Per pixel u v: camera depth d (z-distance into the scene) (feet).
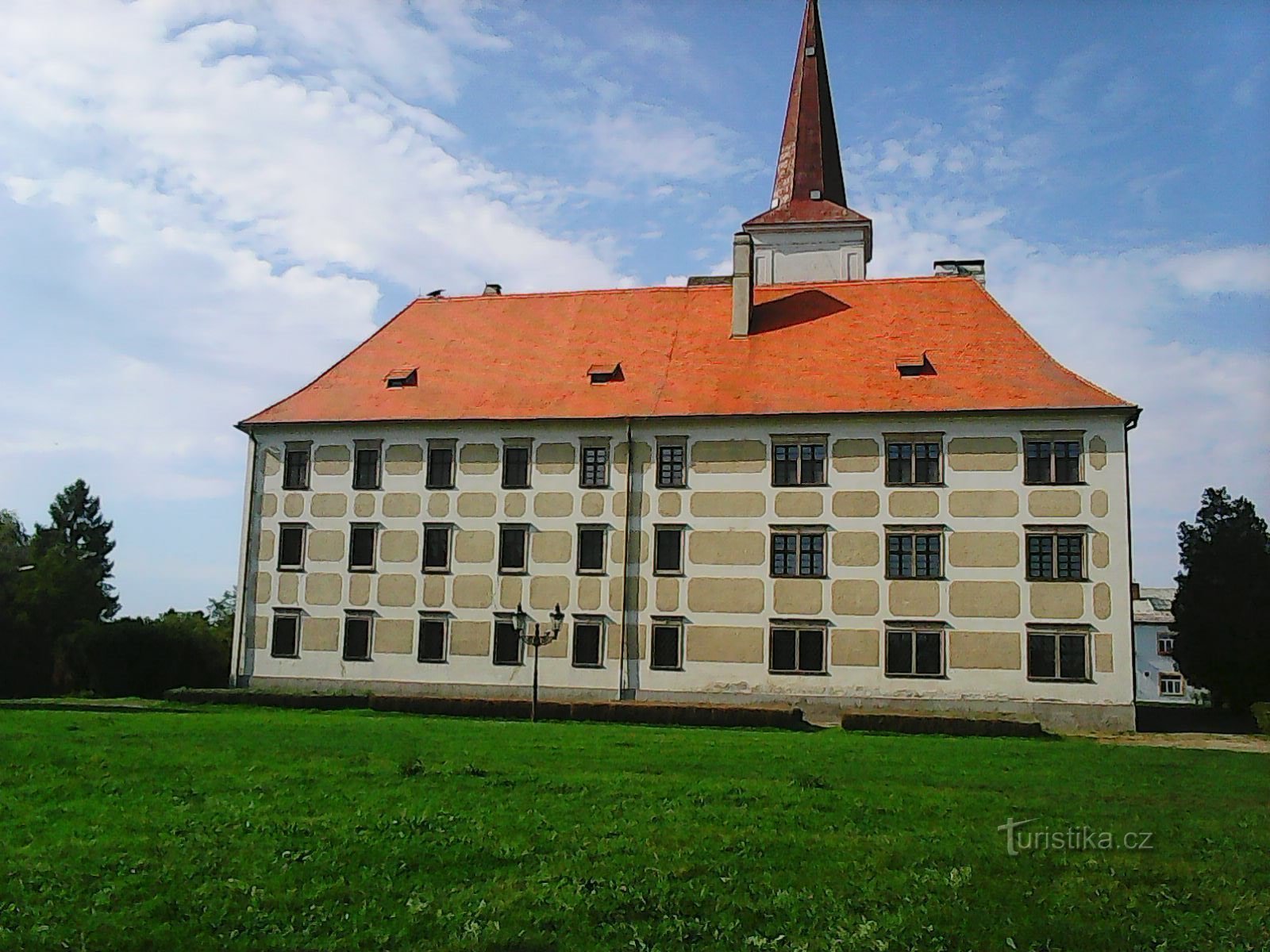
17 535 296.30
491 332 184.14
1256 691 188.65
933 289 172.96
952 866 46.32
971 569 147.23
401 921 37.68
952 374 155.63
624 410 160.86
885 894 41.65
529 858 46.19
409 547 165.99
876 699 147.43
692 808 58.18
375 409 171.01
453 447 166.50
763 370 163.12
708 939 36.63
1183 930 38.19
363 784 64.49
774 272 205.26
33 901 39.52
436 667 162.20
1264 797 67.67
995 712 144.05
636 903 39.93
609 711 138.51
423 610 163.94
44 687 199.93
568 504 160.86
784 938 36.76
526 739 96.68
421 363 179.63
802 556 152.35
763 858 47.06
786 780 70.85
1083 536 144.97
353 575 167.53
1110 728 140.97
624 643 155.94
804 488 153.28
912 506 149.79
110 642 183.21
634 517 158.20
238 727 101.91
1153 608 350.64
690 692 152.97
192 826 51.57
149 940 35.81
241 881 42.19
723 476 156.15
